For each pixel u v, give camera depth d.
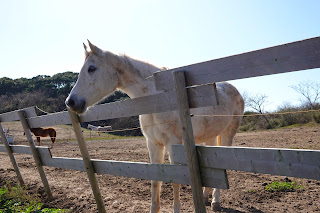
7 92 52.72
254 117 21.95
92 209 4.10
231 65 1.88
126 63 3.41
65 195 4.93
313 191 4.36
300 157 1.65
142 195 4.78
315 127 15.61
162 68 3.77
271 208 3.80
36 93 48.72
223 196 4.55
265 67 1.73
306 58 1.54
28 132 4.79
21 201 4.61
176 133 3.33
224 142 4.90
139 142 16.83
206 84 2.01
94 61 3.28
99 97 3.33
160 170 2.63
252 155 1.88
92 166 3.57
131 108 2.75
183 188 5.14
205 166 2.19
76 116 3.49
